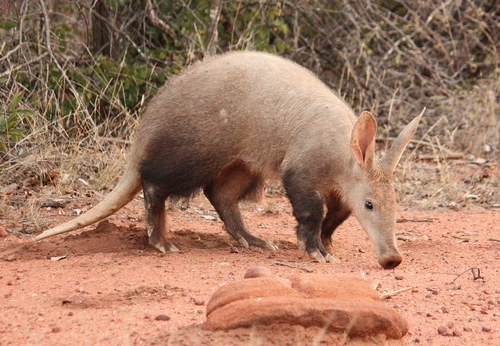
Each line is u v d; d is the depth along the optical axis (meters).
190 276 8.78
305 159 10.34
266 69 10.83
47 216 12.45
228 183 11.53
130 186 11.12
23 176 14.25
